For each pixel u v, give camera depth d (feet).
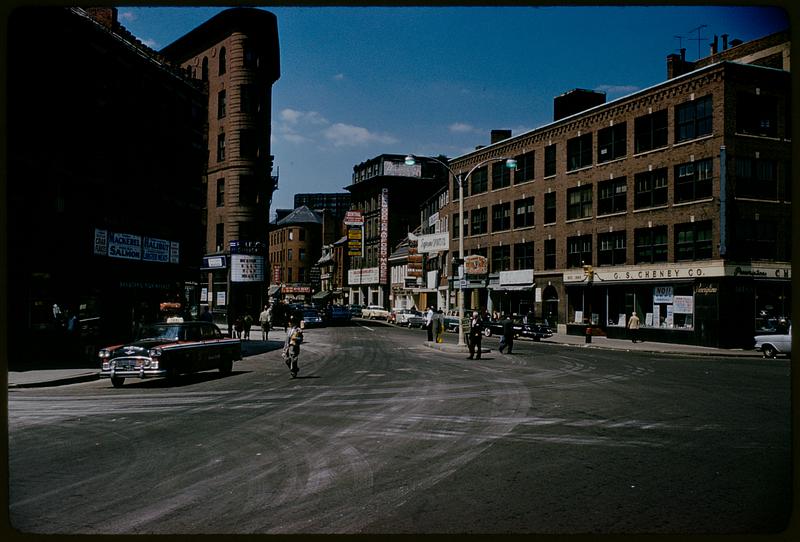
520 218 161.07
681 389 50.03
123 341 85.46
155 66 93.56
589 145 138.51
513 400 44.16
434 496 21.56
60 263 72.02
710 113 109.50
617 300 128.98
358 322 219.61
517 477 24.02
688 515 19.29
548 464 26.02
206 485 23.08
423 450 28.71
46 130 69.51
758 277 106.22
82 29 75.46
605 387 51.42
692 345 109.19
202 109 110.01
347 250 338.75
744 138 107.76
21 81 65.67
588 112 137.80
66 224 73.41
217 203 160.56
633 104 125.90
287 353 61.36
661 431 32.89
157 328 58.44
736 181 106.73
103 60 80.48
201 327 60.75
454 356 84.79
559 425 34.71
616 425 34.63
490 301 171.22
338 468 25.53
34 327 68.03
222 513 19.76
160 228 95.50
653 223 119.75
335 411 39.78
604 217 132.05
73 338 72.13
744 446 29.25
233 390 51.03
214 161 161.79
